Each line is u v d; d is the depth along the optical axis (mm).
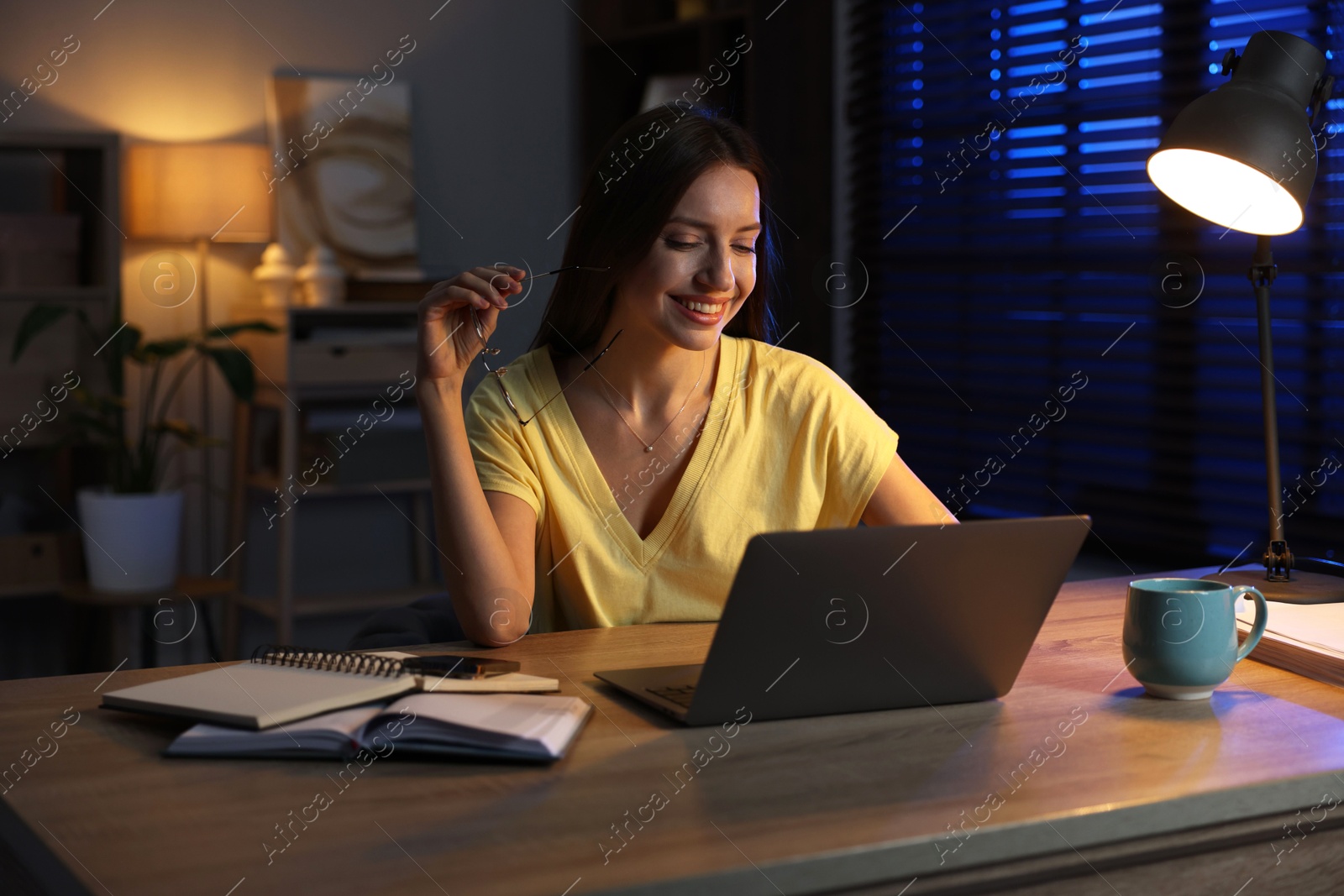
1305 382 2332
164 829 739
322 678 970
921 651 965
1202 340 2473
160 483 3377
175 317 3426
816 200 3391
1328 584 1321
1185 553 2568
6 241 3002
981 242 3008
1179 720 962
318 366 3227
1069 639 1220
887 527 896
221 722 889
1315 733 932
